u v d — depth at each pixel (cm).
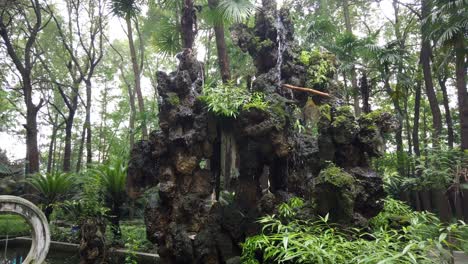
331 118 421
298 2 1323
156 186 566
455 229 299
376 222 401
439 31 810
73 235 820
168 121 468
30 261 421
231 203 444
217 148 484
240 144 441
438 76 1127
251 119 414
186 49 505
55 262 746
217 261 425
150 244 706
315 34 994
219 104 429
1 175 1347
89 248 539
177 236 435
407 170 895
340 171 367
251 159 428
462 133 866
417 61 1335
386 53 923
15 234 927
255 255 388
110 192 786
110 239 708
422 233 330
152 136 476
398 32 1255
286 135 427
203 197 464
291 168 463
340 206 354
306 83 493
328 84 495
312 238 291
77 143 2189
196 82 494
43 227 438
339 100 487
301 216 375
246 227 421
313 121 483
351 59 984
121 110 2184
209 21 702
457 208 809
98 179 790
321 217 333
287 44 511
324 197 360
